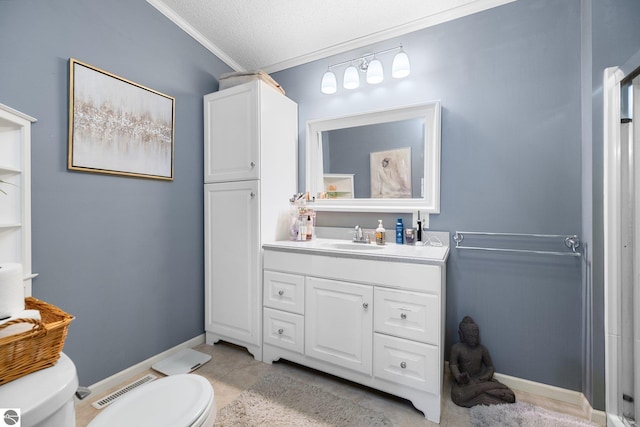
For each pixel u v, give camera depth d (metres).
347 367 1.60
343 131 2.21
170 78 1.94
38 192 1.33
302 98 2.39
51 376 0.70
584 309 1.50
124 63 1.67
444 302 1.66
